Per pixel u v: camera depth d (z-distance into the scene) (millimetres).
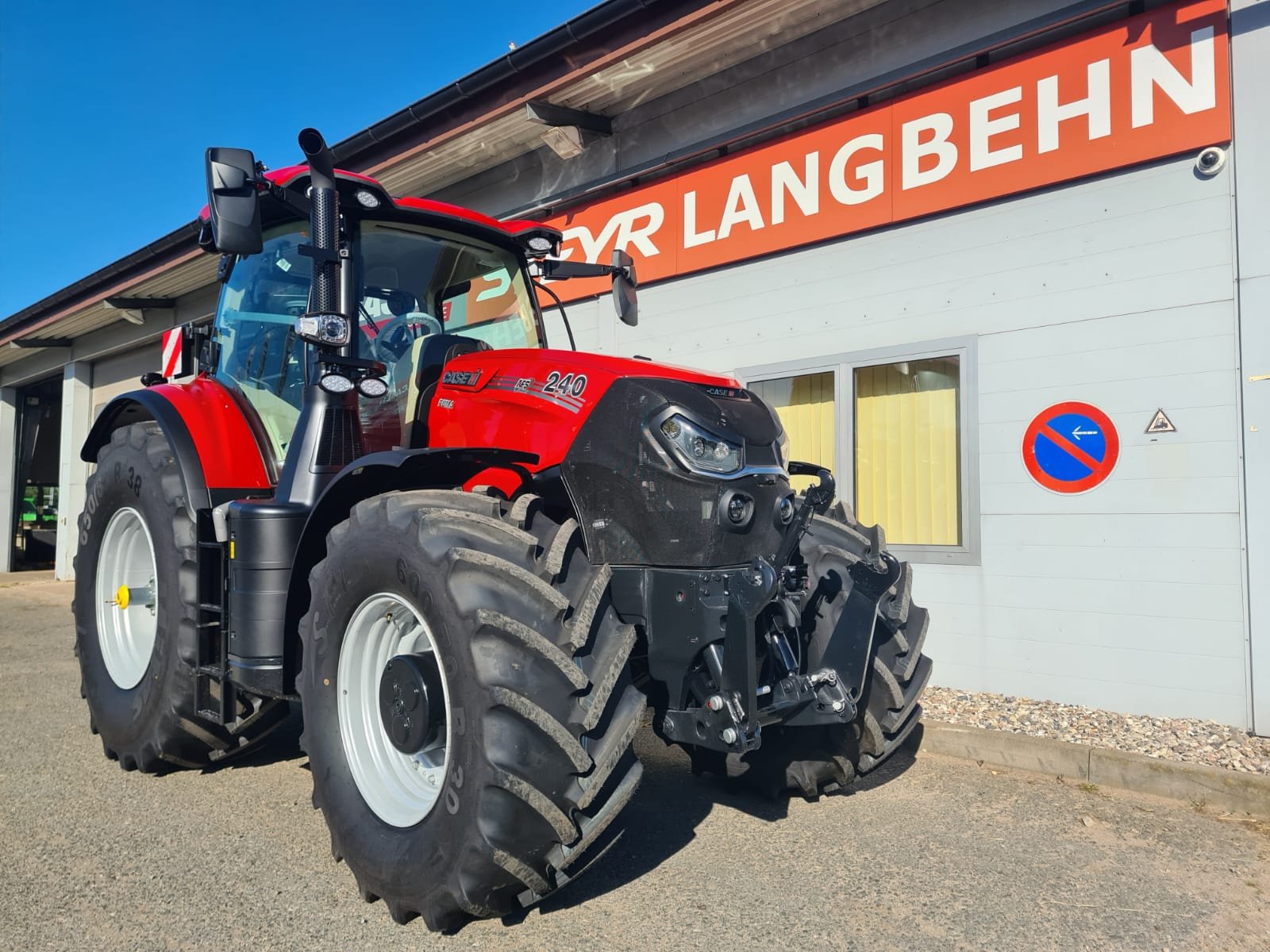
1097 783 3541
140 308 11031
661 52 5473
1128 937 2301
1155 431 4082
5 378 15031
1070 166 4301
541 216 6980
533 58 5867
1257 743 3662
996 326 4574
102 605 3920
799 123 5312
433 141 6770
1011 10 4551
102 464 3957
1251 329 3834
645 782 3547
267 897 2492
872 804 3309
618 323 6387
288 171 3279
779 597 2607
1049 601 4375
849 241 5152
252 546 2906
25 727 4340
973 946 2248
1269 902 2508
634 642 2404
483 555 2254
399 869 2303
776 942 2254
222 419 3508
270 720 3451
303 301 3391
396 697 2467
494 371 2963
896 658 3176
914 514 5000
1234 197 3896
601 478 2588
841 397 5164
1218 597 3918
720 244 5730
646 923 2355
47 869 2658
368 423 3256
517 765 2094
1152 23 4074
